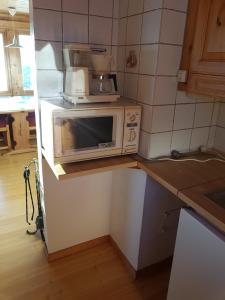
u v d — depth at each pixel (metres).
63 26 1.34
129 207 1.64
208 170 1.33
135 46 1.38
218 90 1.12
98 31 1.45
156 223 1.58
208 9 1.11
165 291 1.61
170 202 1.56
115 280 1.68
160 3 1.17
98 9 1.41
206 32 1.13
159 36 1.21
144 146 1.43
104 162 1.34
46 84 1.40
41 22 1.28
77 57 1.31
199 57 1.19
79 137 1.24
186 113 1.46
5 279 1.64
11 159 3.54
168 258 1.75
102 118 1.27
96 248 1.94
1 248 1.89
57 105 1.24
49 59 1.36
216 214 0.96
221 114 1.57
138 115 1.35
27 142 3.78
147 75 1.33
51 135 1.20
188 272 1.11
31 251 1.87
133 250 1.67
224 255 0.92
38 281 1.64
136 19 1.34
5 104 3.78
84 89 1.28
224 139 1.58
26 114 3.66
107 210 1.90
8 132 3.64
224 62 1.07
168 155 1.49
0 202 2.45
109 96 1.35
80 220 1.81
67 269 1.74
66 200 1.70
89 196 1.78
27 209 2.19
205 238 1.00
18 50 4.29
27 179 2.03
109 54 1.41
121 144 1.37
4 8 3.74
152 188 1.46
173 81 1.33
